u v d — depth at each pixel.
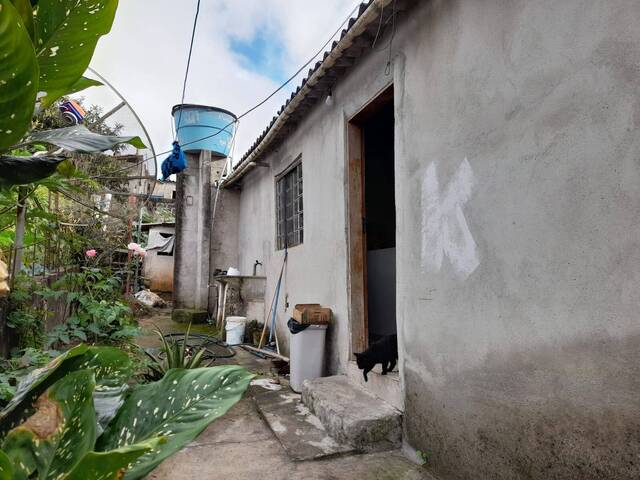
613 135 1.45
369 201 4.85
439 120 2.40
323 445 2.54
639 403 1.34
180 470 2.30
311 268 4.32
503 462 1.85
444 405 2.24
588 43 1.54
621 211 1.42
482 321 2.01
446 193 2.31
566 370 1.59
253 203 7.15
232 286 6.64
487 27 2.05
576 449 1.53
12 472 0.55
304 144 4.60
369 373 3.04
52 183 2.29
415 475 2.24
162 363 3.91
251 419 3.06
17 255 2.78
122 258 7.58
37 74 0.70
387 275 3.66
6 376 1.90
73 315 3.90
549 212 1.68
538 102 1.75
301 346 3.64
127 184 6.47
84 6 0.83
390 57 2.91
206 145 7.95
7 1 0.60
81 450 0.64
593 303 1.50
